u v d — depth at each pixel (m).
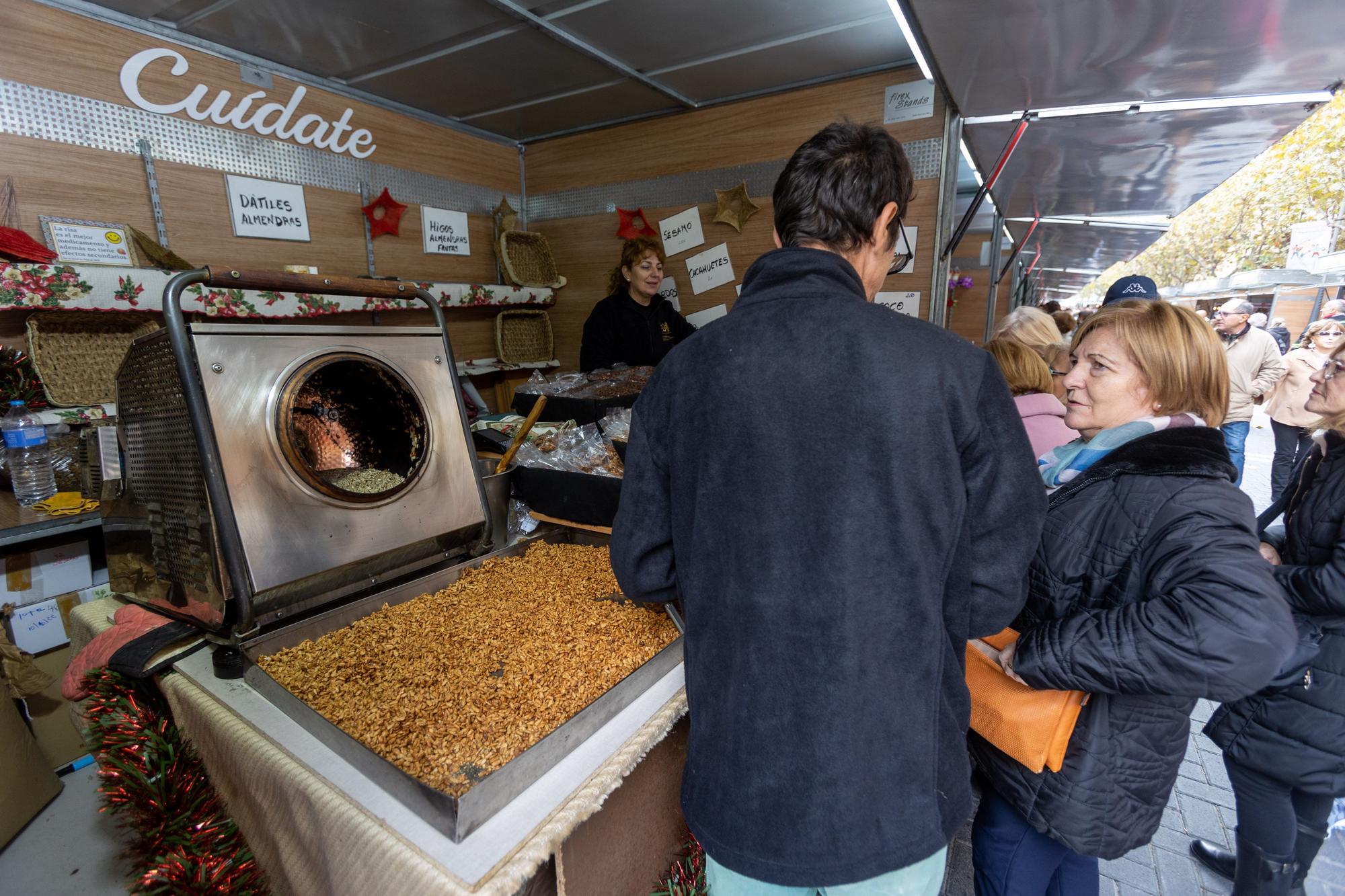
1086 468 1.10
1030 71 1.83
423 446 1.35
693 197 3.12
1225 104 2.05
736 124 2.92
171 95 2.13
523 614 1.26
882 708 0.70
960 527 0.73
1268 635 0.81
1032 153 2.79
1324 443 1.37
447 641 1.15
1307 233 6.44
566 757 0.88
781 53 2.38
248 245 2.41
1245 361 4.05
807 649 0.71
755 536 0.73
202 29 2.11
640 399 0.89
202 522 1.03
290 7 1.95
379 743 0.88
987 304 4.60
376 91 2.73
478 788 0.73
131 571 1.25
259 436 1.08
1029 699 1.03
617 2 1.97
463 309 3.28
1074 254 6.20
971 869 1.75
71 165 1.94
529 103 2.90
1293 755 1.30
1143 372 1.07
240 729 0.94
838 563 0.70
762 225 2.96
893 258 0.93
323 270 2.68
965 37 1.61
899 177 0.81
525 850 0.71
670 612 1.20
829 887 0.71
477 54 2.32
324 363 1.18
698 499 0.78
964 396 0.70
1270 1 1.35
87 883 1.53
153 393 1.10
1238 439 4.12
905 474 0.69
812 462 0.71
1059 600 1.06
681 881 1.16
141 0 1.90
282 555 1.08
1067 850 1.17
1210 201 9.83
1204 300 8.18
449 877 0.68
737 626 0.75
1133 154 2.72
